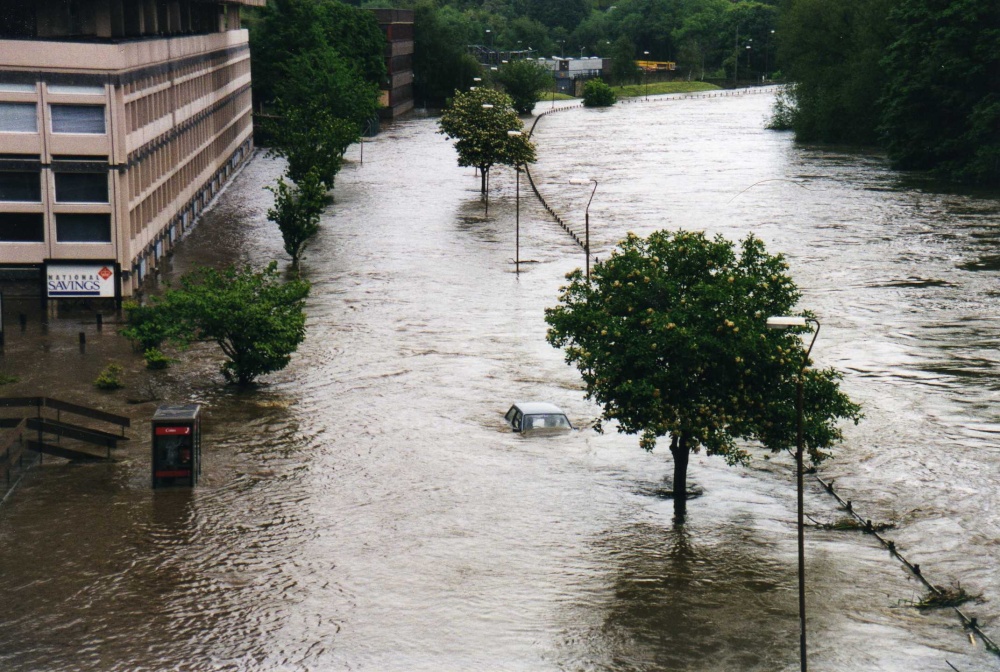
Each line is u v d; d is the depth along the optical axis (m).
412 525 43.28
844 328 71.19
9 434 47.56
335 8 195.88
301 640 34.94
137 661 33.59
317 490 46.53
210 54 118.94
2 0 83.88
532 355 65.75
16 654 33.84
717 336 42.50
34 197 73.88
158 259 87.75
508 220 109.88
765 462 50.50
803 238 99.62
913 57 142.62
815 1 176.00
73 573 39.03
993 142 133.00
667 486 47.66
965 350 66.50
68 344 67.31
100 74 72.62
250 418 55.03
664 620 36.41
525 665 33.69
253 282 61.81
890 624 36.34
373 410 56.41
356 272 87.44
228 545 41.41
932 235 101.00
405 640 35.03
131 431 53.31
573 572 39.66
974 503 46.03
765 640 35.25
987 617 36.94
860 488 47.53
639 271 44.81
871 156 158.00
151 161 84.44
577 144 172.00
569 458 50.50
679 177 137.38
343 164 149.50
